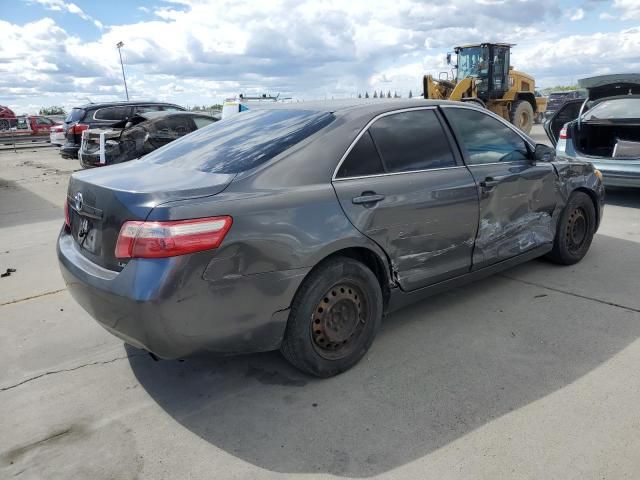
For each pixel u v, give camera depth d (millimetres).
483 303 4031
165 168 3100
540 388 2857
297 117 3299
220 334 2576
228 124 3656
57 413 2793
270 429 2604
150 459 2416
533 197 4184
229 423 2666
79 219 2992
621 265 4793
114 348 3527
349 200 2951
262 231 2600
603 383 2879
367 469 2299
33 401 2908
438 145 3570
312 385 2982
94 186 2787
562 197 4484
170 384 3055
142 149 9211
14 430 2652
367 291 3096
